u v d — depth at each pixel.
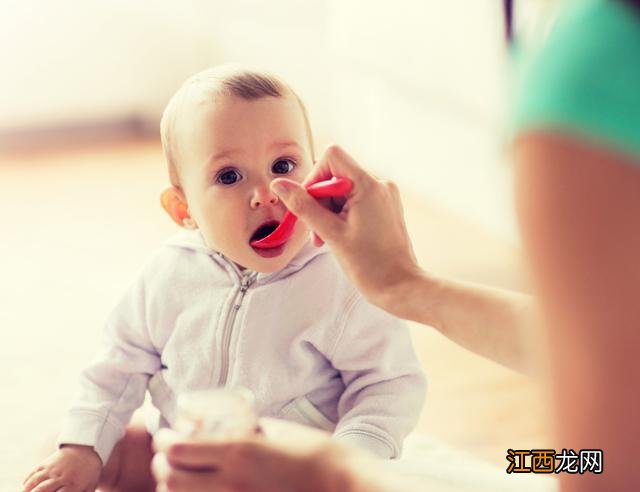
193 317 1.39
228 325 1.36
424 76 2.88
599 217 0.60
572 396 0.65
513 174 0.64
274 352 1.34
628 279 0.60
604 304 0.61
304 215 1.09
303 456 0.80
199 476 0.81
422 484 0.79
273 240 1.31
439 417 1.98
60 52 4.22
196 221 1.38
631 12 0.60
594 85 0.59
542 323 0.65
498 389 2.08
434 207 3.17
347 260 1.10
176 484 0.81
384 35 3.02
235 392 0.88
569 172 0.60
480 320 1.06
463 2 2.67
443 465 1.25
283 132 1.33
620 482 0.65
